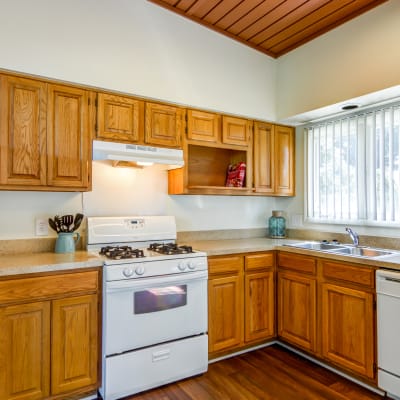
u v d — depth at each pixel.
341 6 2.40
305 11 2.48
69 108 2.17
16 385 1.72
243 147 2.99
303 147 3.28
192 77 2.66
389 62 2.25
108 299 1.94
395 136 2.48
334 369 2.34
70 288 1.88
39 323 1.79
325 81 2.70
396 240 2.48
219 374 2.30
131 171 2.71
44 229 2.34
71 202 2.45
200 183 3.11
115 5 2.34
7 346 1.70
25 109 2.02
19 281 1.74
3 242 2.20
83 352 1.92
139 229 2.58
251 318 2.61
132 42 2.39
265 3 2.42
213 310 2.41
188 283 2.22
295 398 2.01
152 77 2.46
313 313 2.42
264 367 2.40
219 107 2.80
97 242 2.40
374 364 2.01
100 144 2.24
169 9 2.55
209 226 3.13
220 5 2.47
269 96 3.13
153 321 2.08
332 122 2.98
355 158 2.76
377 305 1.99
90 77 2.21
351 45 2.50
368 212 2.65
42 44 2.05
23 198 2.28
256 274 2.65
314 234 3.15
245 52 2.99
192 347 2.24
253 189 3.03
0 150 1.94
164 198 2.87
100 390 1.99
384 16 2.28
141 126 2.44
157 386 2.12
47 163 2.08
